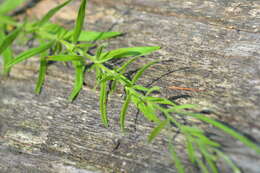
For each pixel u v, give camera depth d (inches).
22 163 14.0
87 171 13.6
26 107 14.6
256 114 13.3
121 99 14.1
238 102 13.5
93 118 14.1
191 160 12.8
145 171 13.3
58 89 14.7
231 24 14.6
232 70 13.9
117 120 13.9
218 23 14.7
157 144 13.5
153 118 13.1
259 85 13.6
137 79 14.0
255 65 13.9
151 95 13.9
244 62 14.0
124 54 14.2
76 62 14.4
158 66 14.3
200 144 12.6
